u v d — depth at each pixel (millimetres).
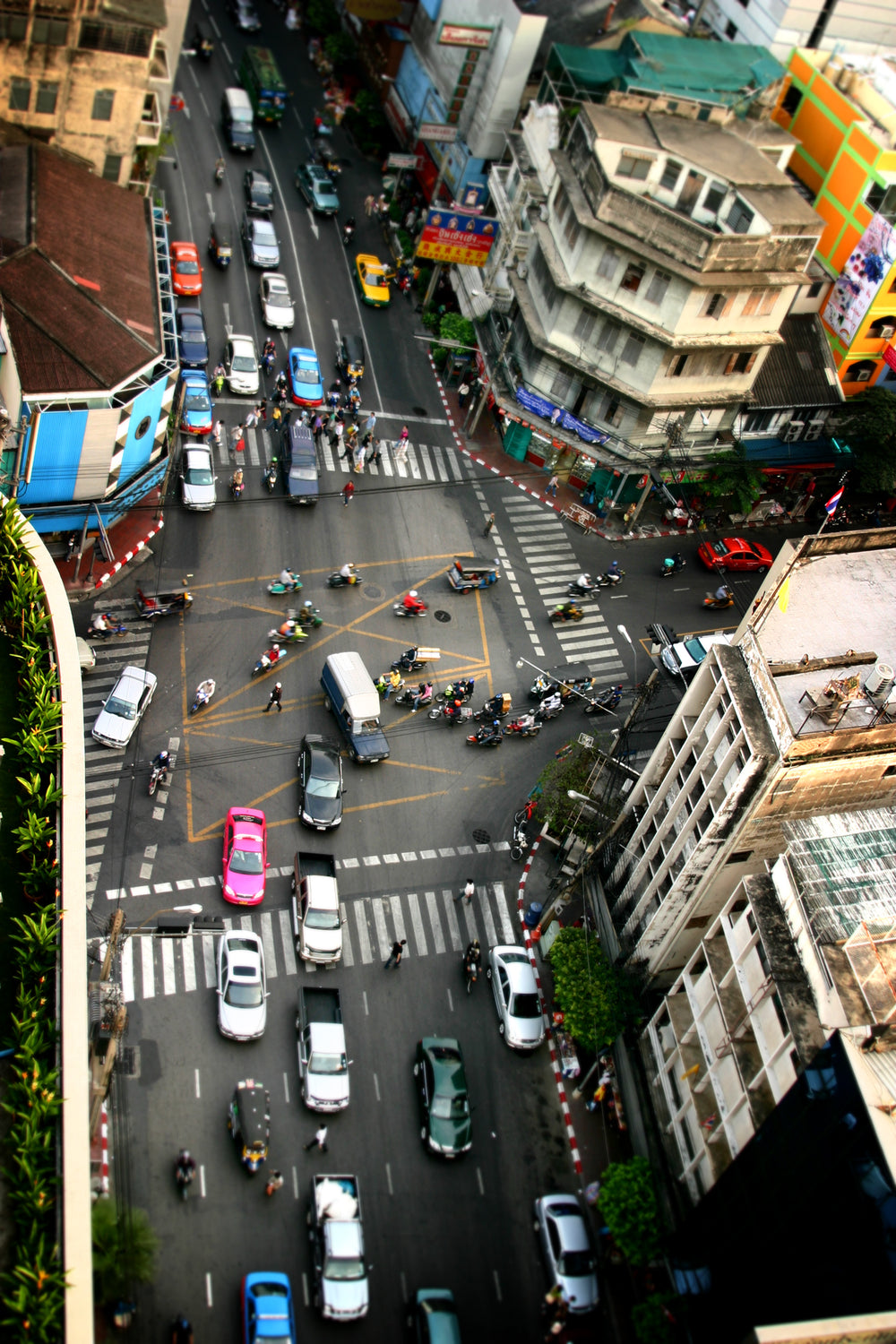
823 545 47469
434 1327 38938
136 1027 44500
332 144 93188
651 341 65250
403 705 59062
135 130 66938
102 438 55500
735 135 67375
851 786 42469
